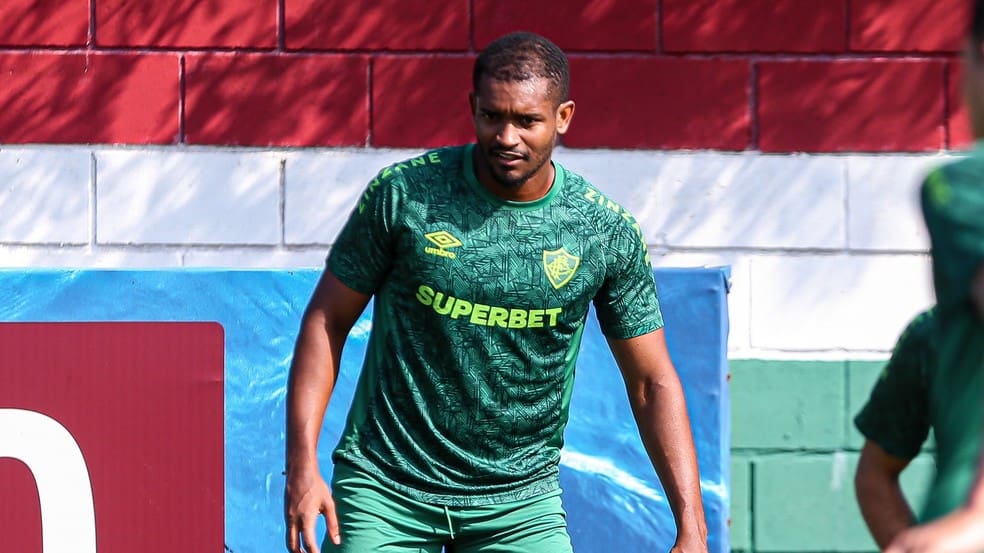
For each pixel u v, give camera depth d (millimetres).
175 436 17203
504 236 12883
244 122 19516
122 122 19453
